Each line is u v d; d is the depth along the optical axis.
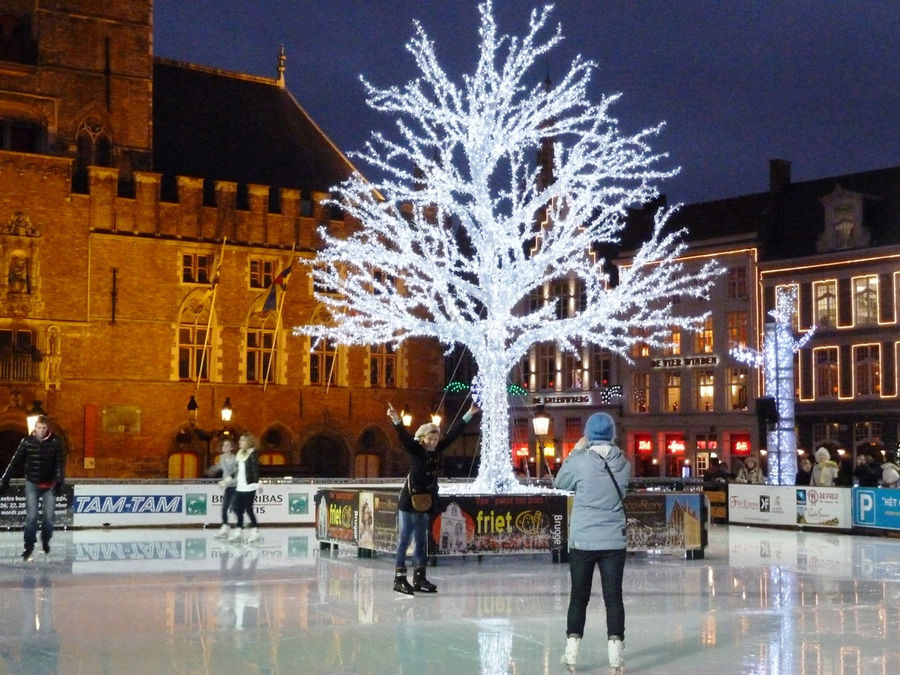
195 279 48.34
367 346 52.41
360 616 12.82
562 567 18.67
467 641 11.23
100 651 10.59
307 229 50.88
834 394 49.16
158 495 28.20
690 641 11.40
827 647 11.07
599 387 57.06
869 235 48.66
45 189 45.72
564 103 21.02
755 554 21.52
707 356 53.16
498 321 20.73
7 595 14.44
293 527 28.66
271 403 49.84
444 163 21.22
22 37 48.16
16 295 44.88
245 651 10.63
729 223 53.66
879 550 22.50
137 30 49.59
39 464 19.11
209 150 52.31
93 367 46.25
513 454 59.50
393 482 33.12
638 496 20.11
